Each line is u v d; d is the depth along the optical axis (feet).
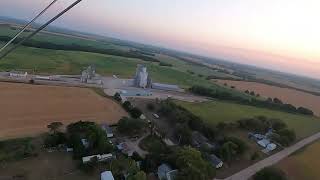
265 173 186.09
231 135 271.08
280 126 306.76
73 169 169.17
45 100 274.98
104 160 179.83
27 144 182.91
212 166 181.57
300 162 235.81
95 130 192.85
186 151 181.16
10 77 326.03
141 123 232.53
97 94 327.26
